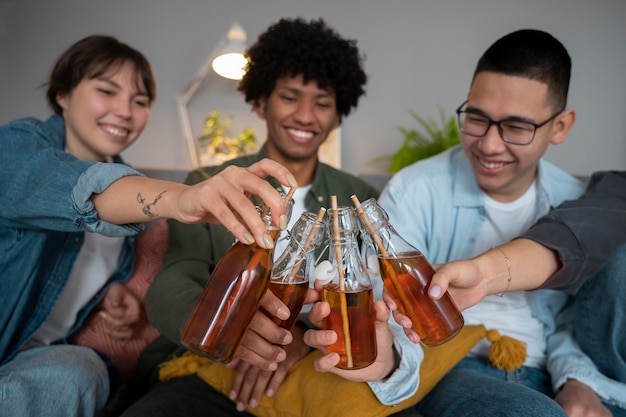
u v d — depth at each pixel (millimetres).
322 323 775
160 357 1331
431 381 992
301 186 1539
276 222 672
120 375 1354
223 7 3490
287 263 780
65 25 3441
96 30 3449
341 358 754
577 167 3615
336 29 3545
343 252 753
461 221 1271
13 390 879
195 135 3453
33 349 1107
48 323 1241
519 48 1054
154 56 3473
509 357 1084
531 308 1236
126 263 1414
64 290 1257
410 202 1261
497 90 1066
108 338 1360
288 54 1420
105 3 3449
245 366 1003
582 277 948
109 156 1472
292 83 1430
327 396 914
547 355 1218
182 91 3393
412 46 3568
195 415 982
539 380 1167
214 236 1346
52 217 859
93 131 1363
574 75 3578
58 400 949
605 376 1100
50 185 849
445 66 3570
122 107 1362
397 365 926
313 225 765
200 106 3445
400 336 953
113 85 1352
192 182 1428
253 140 3324
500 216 1266
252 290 685
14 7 3428
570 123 1179
